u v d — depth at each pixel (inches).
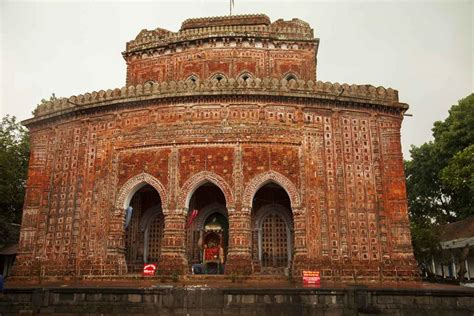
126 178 590.6
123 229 581.0
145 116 603.5
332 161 575.2
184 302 402.0
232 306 398.9
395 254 549.0
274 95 580.7
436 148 964.6
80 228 588.1
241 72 708.0
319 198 560.4
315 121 586.2
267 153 571.8
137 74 746.2
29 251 609.3
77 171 613.9
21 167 914.7
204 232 631.2
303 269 532.4
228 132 577.3
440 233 866.8
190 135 581.6
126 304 406.3
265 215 639.8
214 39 713.6
